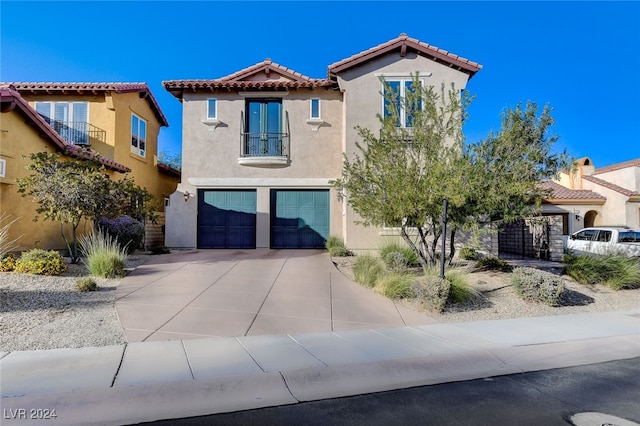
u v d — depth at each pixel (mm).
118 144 18969
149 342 6355
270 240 17891
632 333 7672
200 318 7684
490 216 11414
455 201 9562
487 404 4680
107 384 4832
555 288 9680
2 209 12867
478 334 7414
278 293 9711
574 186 25641
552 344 6949
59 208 11094
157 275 11156
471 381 5398
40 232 14445
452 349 6527
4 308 7586
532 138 11055
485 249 15383
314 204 18047
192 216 17781
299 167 17891
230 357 5855
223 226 18031
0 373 5062
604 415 4430
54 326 6859
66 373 5109
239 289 9906
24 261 10188
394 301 9508
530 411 4508
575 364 6125
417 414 4406
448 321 8359
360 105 16250
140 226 15867
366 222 11695
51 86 18281
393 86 16297
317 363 5746
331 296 9656
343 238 16797
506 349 6621
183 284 10180
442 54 16016
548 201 22641
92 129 18562
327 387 5051
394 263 12133
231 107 17969
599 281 12023
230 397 4688
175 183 26203
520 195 10695
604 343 7090
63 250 15242
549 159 11062
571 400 4820
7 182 12898
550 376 5629
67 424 3998
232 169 17891
